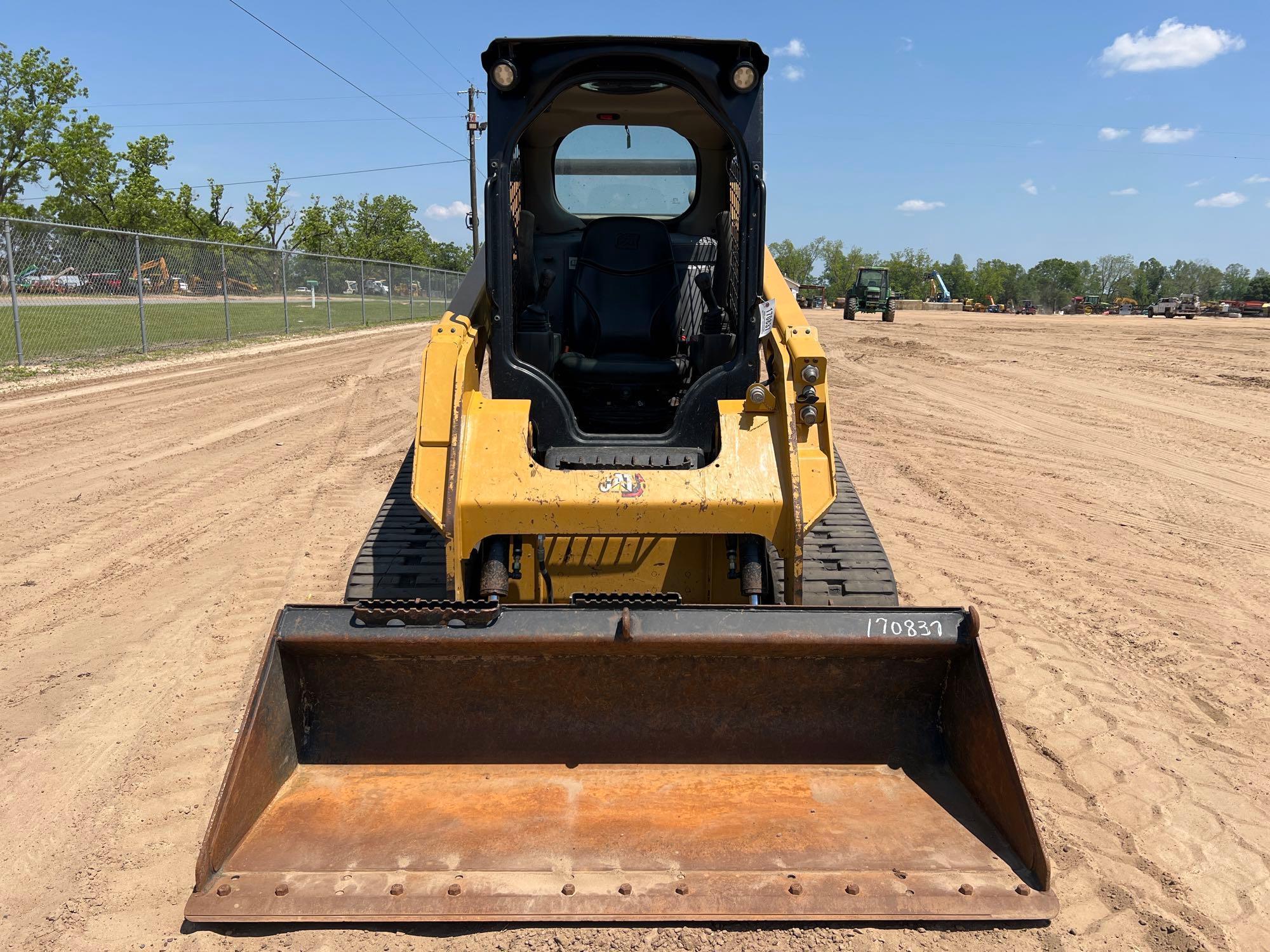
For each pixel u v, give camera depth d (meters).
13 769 3.55
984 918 2.57
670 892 2.60
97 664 4.45
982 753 2.92
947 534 6.73
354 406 12.08
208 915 2.53
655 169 5.19
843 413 11.98
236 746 2.77
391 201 70.75
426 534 4.18
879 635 2.97
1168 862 3.09
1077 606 5.35
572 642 2.96
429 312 38.34
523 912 2.54
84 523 6.71
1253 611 5.29
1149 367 17.16
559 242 5.02
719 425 3.83
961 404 12.80
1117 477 8.49
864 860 2.73
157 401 12.07
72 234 15.55
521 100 3.81
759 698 3.19
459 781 3.07
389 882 2.63
